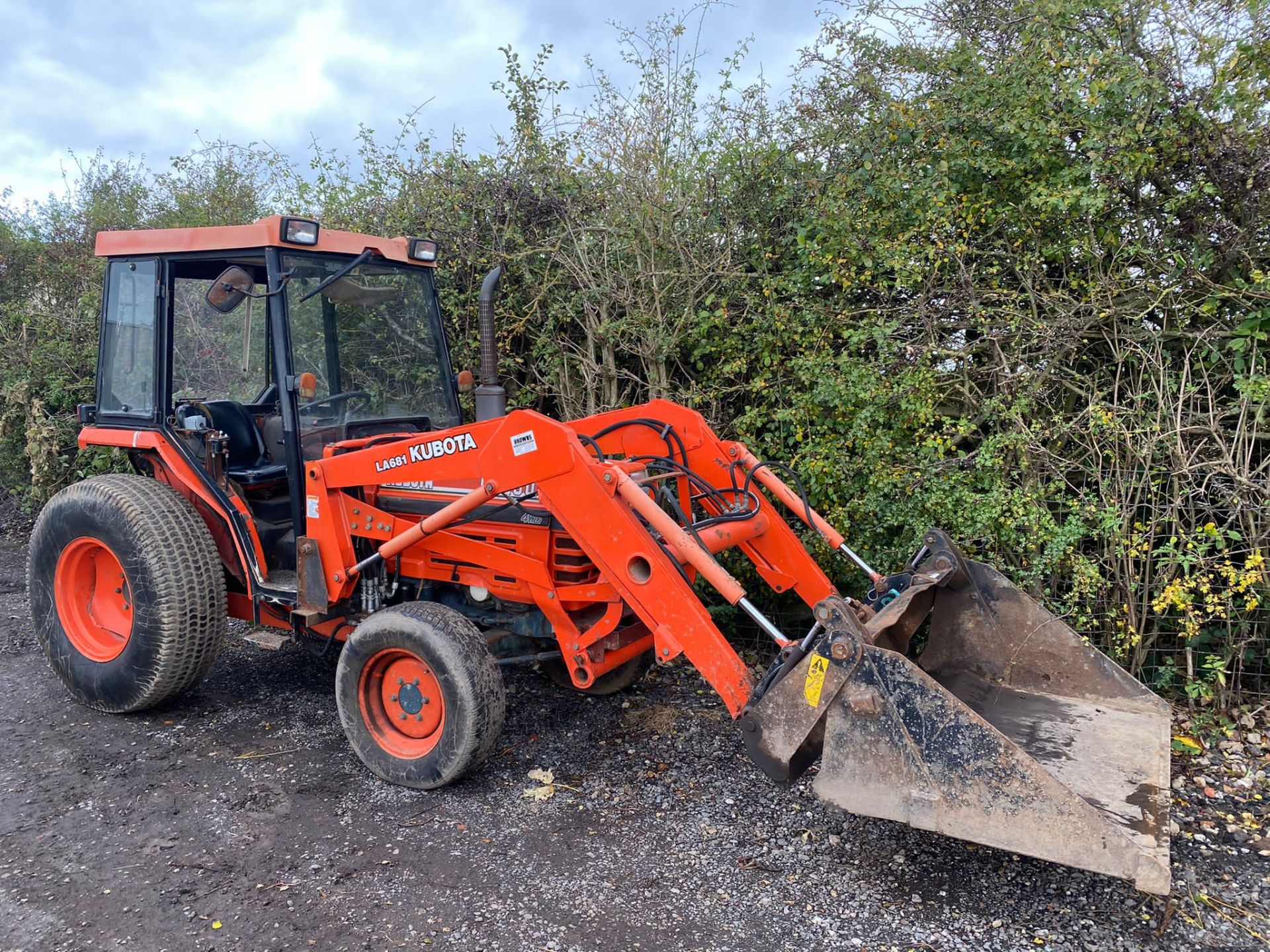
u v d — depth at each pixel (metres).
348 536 3.80
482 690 3.38
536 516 3.59
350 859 3.04
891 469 4.45
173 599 3.91
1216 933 2.69
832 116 4.87
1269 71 3.92
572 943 2.59
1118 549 4.13
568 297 5.66
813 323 4.79
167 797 3.46
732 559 4.96
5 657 5.01
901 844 3.14
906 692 2.61
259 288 4.59
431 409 4.56
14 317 8.13
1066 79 4.17
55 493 7.83
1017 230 4.43
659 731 4.11
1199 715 4.14
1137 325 4.24
